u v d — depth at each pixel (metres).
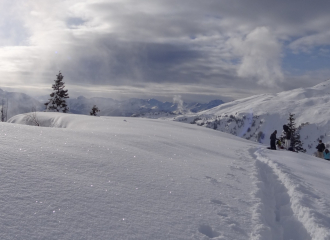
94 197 3.75
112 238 2.85
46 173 4.16
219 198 4.97
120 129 14.34
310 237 4.03
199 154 9.72
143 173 5.48
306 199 5.43
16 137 6.21
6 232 2.48
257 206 4.80
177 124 27.66
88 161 5.35
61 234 2.69
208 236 3.56
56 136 7.44
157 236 3.12
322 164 13.11
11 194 3.20
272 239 4.10
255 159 11.83
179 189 5.00
